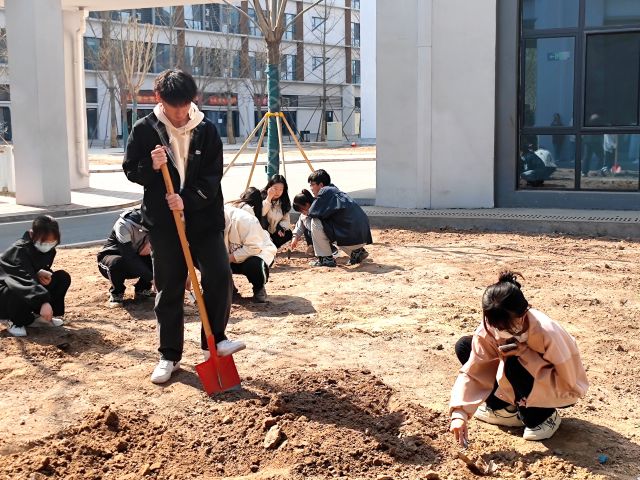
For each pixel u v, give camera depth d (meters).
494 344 4.12
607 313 6.99
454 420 4.11
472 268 9.03
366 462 3.99
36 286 6.18
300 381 5.09
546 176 13.05
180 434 4.40
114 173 26.88
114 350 6.00
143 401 4.91
